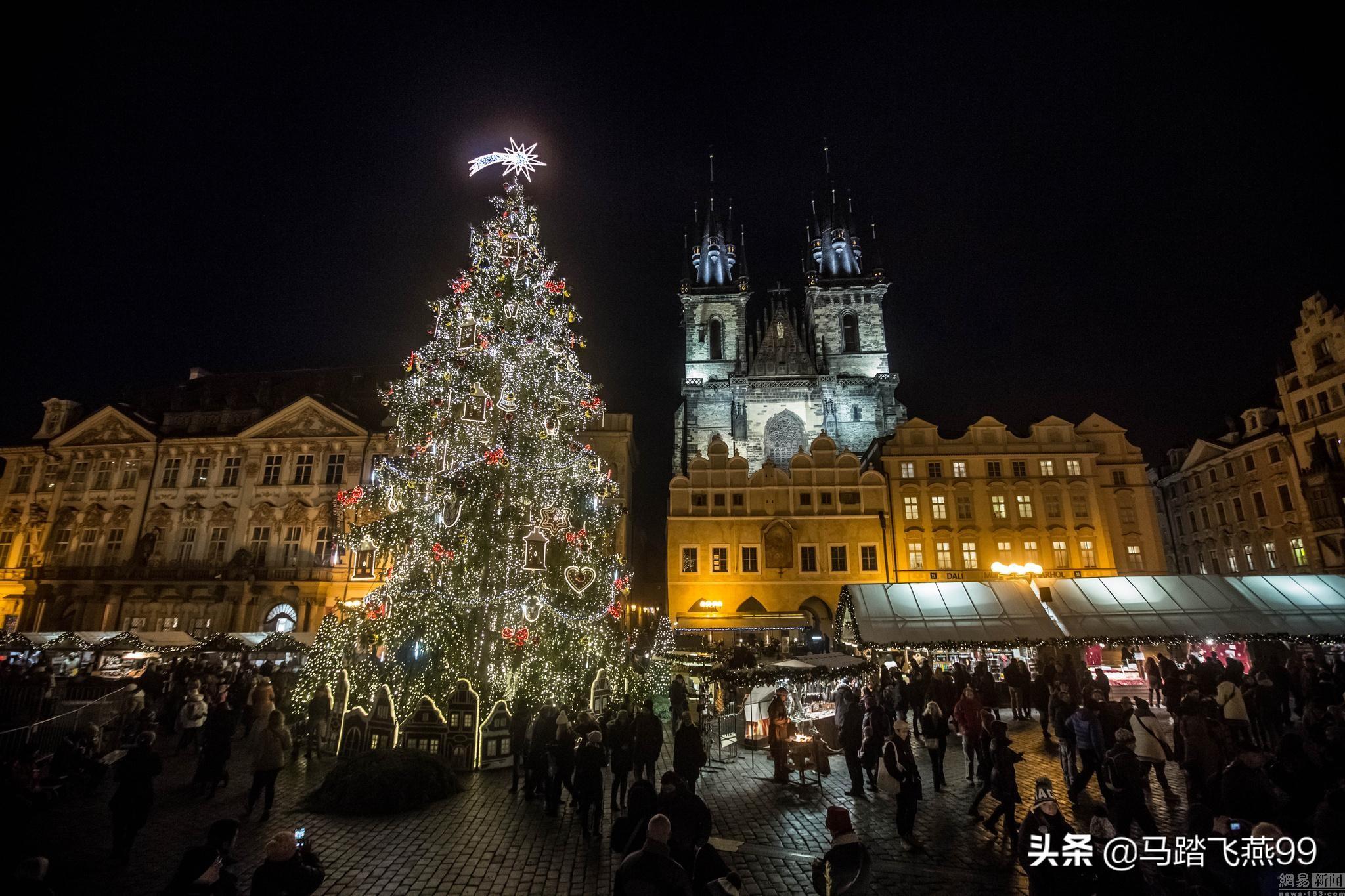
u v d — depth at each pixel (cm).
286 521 5066
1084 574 5134
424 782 1719
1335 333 4931
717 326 9344
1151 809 1566
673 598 5103
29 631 5016
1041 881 912
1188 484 6588
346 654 2459
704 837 1027
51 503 5397
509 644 2475
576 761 1520
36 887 767
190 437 5372
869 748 1762
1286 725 2219
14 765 1506
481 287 2819
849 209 10294
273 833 1459
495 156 2733
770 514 5288
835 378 8300
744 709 2402
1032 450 5397
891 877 1220
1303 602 3266
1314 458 4994
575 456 2980
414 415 2769
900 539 5212
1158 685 2789
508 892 1179
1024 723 2688
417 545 2589
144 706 2225
